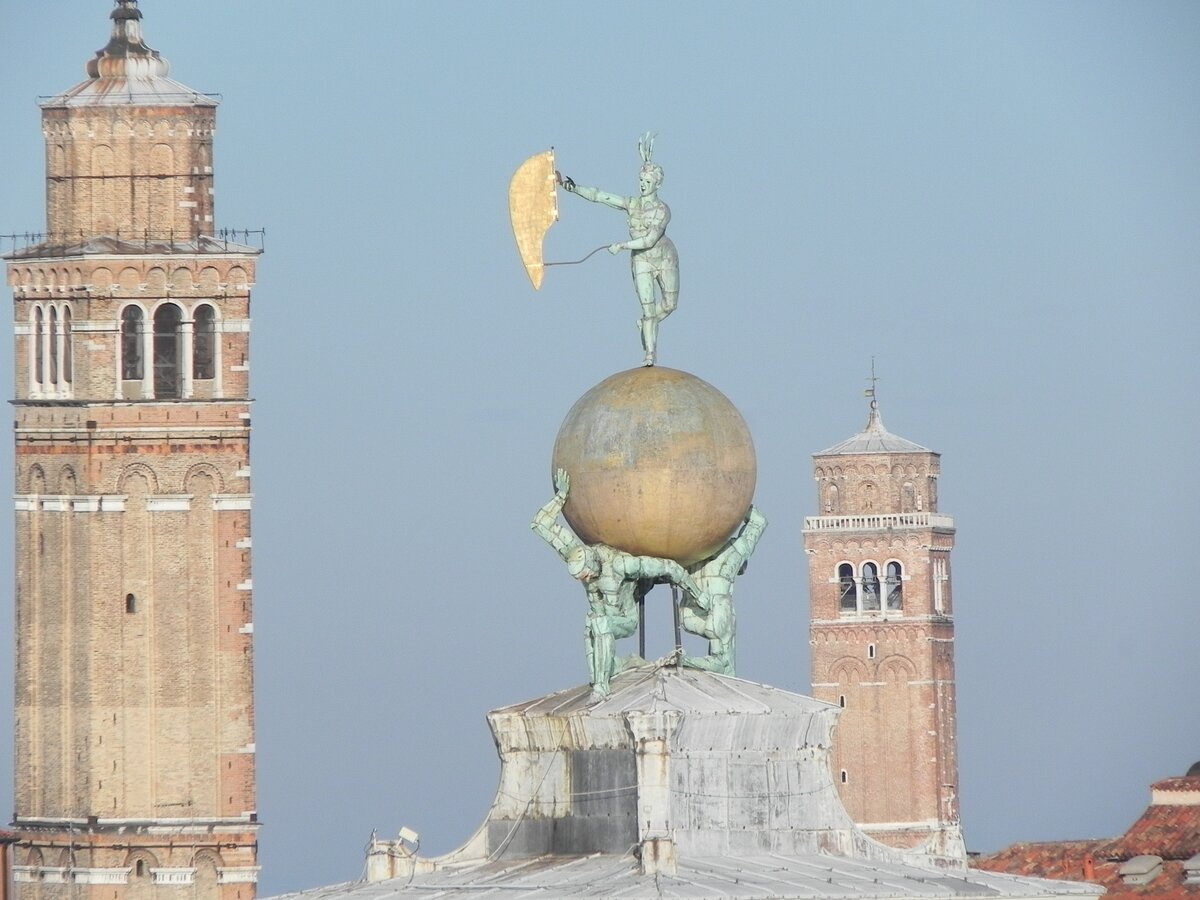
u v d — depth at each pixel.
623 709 195.62
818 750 197.62
